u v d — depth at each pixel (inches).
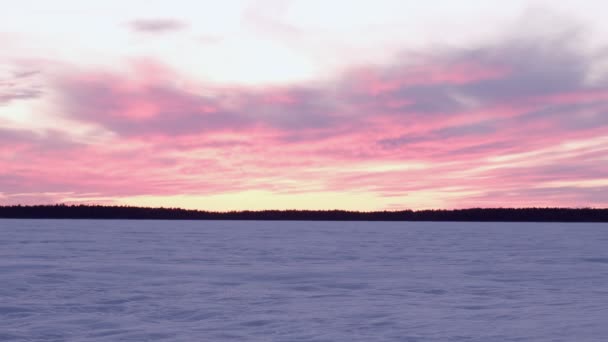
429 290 561.9
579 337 328.2
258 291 549.3
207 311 435.8
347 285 599.2
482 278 665.6
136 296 510.6
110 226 3353.8
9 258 876.6
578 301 482.3
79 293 525.0
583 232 2679.6
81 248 1170.6
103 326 379.2
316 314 421.7
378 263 863.7
